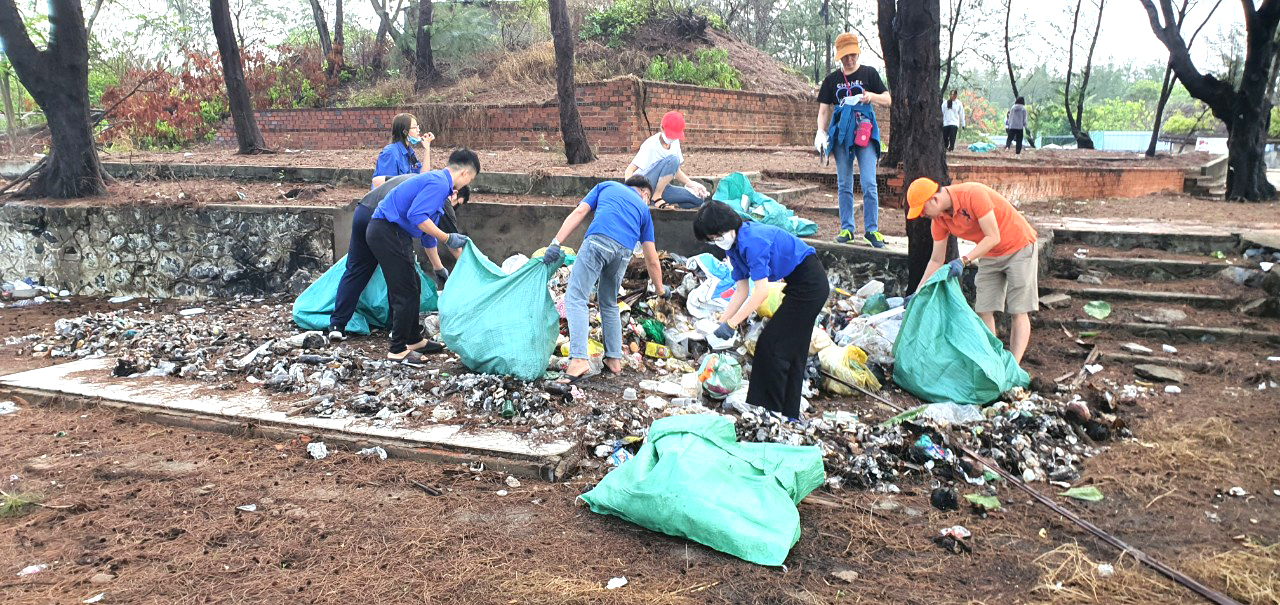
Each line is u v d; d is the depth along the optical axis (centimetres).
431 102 1761
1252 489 443
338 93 2094
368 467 451
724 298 681
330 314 724
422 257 844
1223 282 736
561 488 432
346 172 1080
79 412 543
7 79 1538
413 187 598
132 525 383
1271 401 564
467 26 2011
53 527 381
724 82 1777
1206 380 609
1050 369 633
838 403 569
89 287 978
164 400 539
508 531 383
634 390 552
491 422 496
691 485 374
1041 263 772
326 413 512
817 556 367
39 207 977
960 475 457
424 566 348
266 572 342
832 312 705
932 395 568
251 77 2002
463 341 569
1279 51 1405
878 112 2119
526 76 1792
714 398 547
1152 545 385
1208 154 2341
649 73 1725
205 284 930
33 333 769
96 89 2122
